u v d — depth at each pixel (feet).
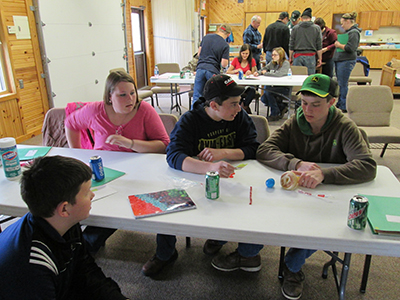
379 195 4.13
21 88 12.94
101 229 4.93
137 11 23.43
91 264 3.72
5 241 2.78
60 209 2.82
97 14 17.16
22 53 12.83
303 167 4.65
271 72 15.92
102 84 18.21
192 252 6.25
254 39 21.35
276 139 5.46
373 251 3.21
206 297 5.13
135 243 6.57
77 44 15.70
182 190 4.28
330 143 5.15
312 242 3.28
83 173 2.91
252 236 3.39
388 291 5.23
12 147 4.67
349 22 16.56
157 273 5.58
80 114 6.22
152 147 6.07
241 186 4.42
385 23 33.65
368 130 9.59
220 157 5.16
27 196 2.76
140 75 24.90
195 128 5.44
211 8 34.40
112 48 19.02
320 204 3.92
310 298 5.10
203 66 14.71
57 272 2.96
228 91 4.85
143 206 3.87
